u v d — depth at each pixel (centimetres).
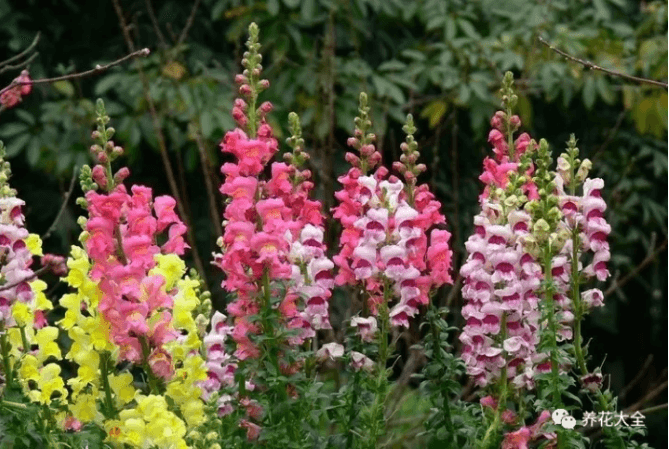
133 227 569
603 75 1032
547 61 1016
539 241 584
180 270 585
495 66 1012
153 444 546
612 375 1300
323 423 693
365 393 628
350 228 617
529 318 604
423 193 620
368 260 602
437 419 617
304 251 612
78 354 574
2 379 595
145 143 1108
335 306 980
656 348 1273
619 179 1128
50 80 557
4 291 581
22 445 576
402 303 610
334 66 971
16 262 587
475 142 1140
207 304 626
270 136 604
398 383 840
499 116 641
